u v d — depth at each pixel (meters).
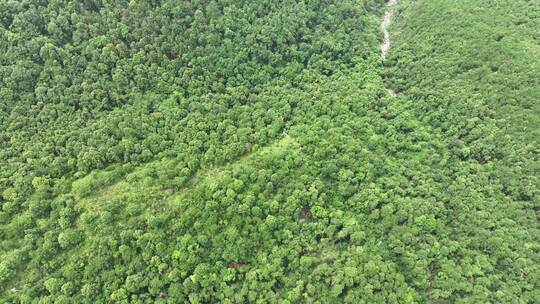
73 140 84.56
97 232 76.75
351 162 89.56
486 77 100.75
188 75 96.75
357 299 74.69
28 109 84.88
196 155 87.50
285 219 81.94
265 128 94.94
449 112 99.94
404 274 78.69
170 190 82.88
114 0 93.94
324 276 78.00
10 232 75.56
